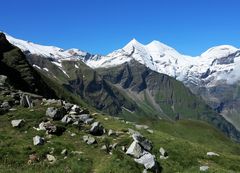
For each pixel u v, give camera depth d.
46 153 38.50
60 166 36.00
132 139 44.59
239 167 46.59
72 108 52.91
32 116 47.50
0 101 51.16
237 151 136.25
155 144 47.78
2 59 148.88
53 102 54.47
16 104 52.03
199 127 157.00
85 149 41.03
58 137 43.41
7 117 46.88
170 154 45.62
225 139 148.00
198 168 41.38
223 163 46.94
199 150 49.41
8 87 65.88
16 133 42.94
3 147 38.00
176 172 39.94
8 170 33.09
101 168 36.25
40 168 35.19
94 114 60.41
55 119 47.94
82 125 47.84
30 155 37.38
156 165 39.00
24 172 33.28
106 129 49.28
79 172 35.22
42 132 43.75
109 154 40.09
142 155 40.31
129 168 36.78
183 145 49.62
